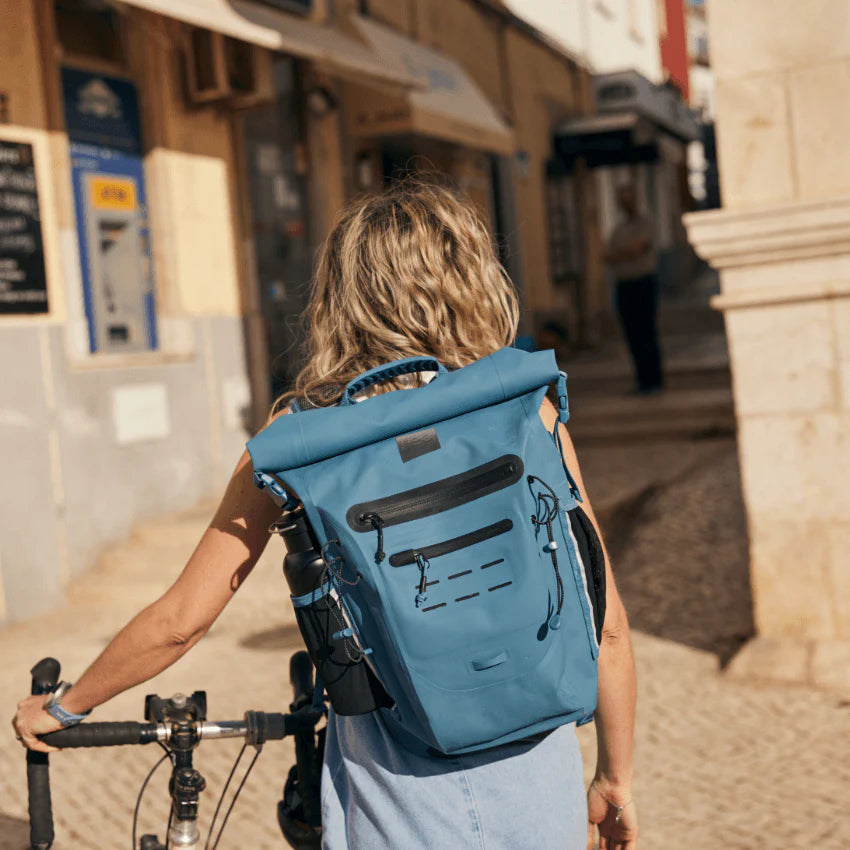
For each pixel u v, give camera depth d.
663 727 4.38
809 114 4.58
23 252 6.75
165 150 8.14
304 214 10.20
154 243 8.12
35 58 6.91
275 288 9.71
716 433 9.99
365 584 1.43
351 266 1.68
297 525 1.50
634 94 18.14
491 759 1.55
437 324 1.66
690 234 4.67
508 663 1.44
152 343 8.17
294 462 1.48
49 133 7.06
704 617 5.66
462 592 1.44
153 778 4.25
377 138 11.85
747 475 4.82
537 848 1.54
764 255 4.62
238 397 8.70
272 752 4.43
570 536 1.54
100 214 7.70
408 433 1.51
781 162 4.62
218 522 1.59
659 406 10.45
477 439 1.51
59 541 6.87
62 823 3.88
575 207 17.91
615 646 1.68
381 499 1.45
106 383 7.36
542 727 1.50
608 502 7.41
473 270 1.69
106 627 6.36
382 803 1.55
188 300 8.29
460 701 1.44
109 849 3.68
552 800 1.56
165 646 1.57
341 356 1.68
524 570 1.46
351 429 1.49
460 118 11.44
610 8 20.25
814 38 4.56
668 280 23.53
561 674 1.48
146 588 6.76
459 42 13.49
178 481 8.01
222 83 8.18
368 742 1.58
